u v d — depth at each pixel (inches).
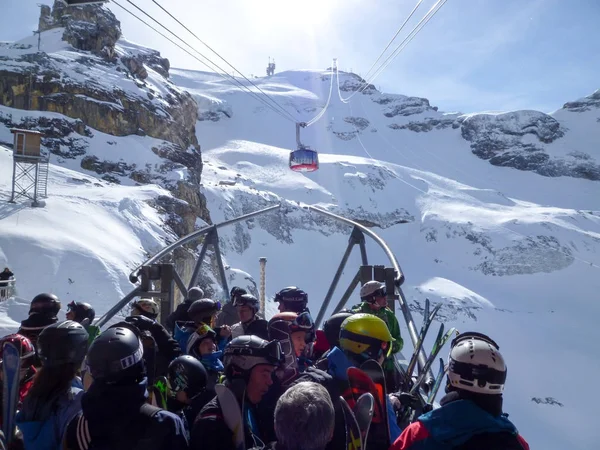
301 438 90.6
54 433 119.9
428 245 4345.5
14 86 2127.2
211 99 7652.6
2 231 1068.5
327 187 4889.3
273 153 5871.1
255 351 122.6
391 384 174.7
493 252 4158.5
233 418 111.6
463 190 5398.6
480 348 101.1
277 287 3499.0
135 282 301.3
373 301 210.8
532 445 2091.5
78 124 2158.0
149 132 2477.9
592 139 7706.7
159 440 104.0
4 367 124.9
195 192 2258.9
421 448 98.5
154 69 3307.1
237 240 3759.8
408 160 6973.4
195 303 205.5
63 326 127.6
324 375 129.2
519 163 6988.2
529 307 3555.6
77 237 1173.1
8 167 1601.9
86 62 2519.7
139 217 1514.5
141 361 110.4
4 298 828.6
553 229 4411.9
